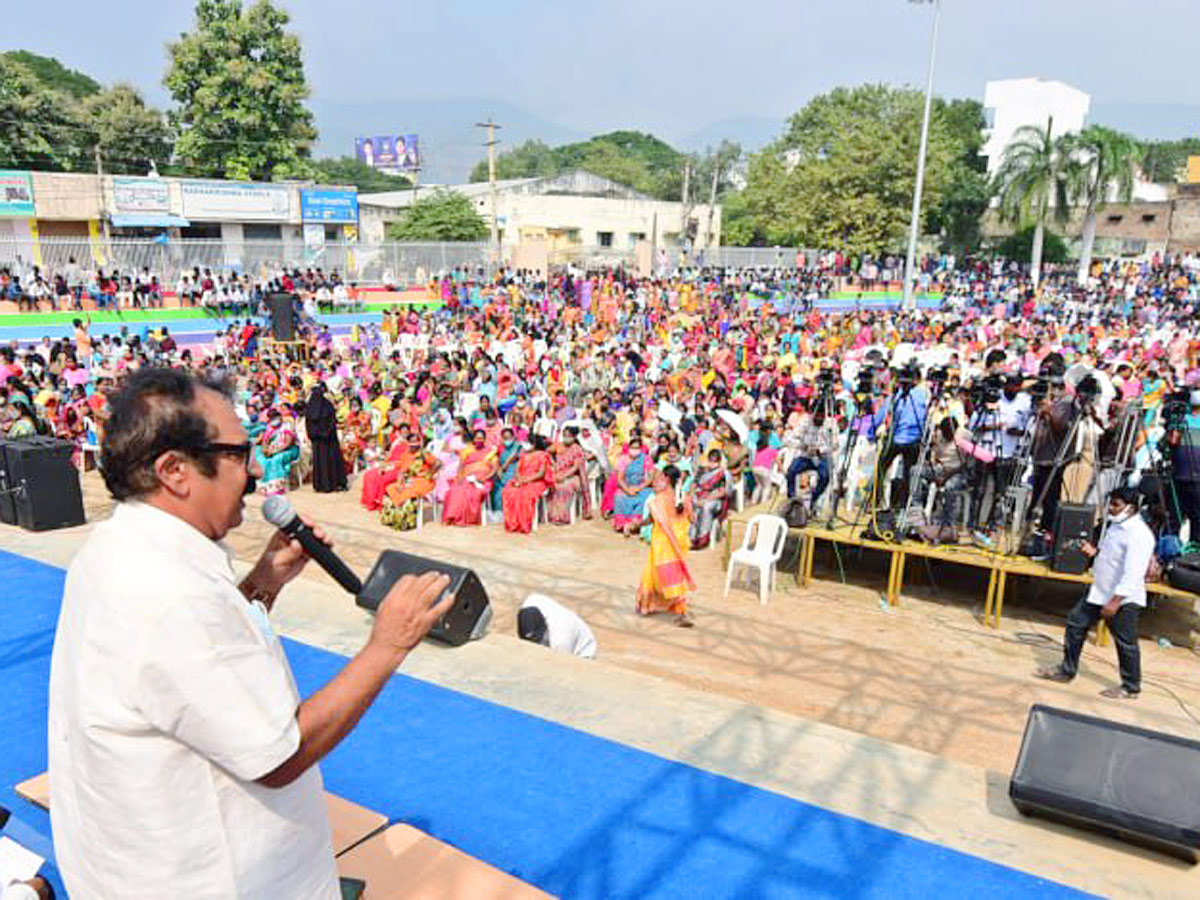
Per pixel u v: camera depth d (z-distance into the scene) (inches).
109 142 1592.0
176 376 60.2
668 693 167.5
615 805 129.2
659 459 431.5
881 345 905.5
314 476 514.3
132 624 53.3
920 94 1845.5
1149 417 457.7
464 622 187.2
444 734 148.3
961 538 343.9
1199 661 289.3
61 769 59.7
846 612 328.8
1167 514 307.7
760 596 341.7
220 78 1560.0
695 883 112.4
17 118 1503.4
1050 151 1688.0
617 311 1169.4
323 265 1244.5
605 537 425.4
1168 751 126.7
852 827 126.3
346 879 96.1
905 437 358.0
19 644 182.5
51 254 1037.2
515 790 132.0
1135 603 251.3
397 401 585.0
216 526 60.9
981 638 305.6
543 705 160.1
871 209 1754.4
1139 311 1230.3
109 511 372.2
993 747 225.3
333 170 3373.5
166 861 55.2
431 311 1185.4
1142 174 2338.8
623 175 3110.2
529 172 3986.2
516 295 1208.2
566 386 735.1
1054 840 126.5
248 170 1631.4
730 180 2992.1
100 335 951.0
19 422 411.5
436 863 104.7
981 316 1299.2
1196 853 119.2
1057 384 331.9
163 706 53.0
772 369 723.4
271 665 57.2
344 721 57.7
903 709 246.4
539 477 433.7
